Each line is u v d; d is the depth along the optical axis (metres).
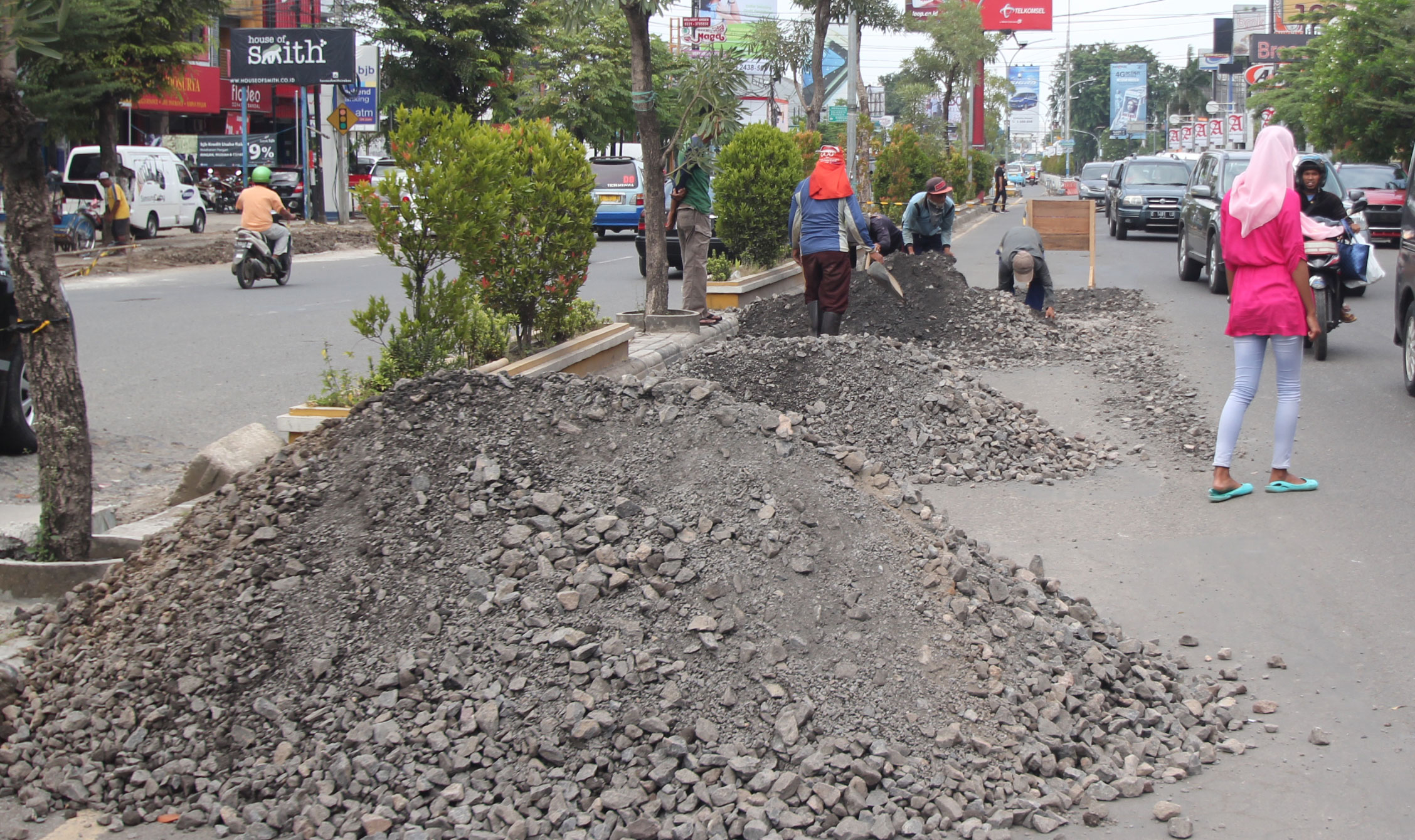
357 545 4.61
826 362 9.18
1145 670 4.71
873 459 8.14
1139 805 3.84
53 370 5.43
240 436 6.93
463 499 4.75
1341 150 38.19
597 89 47.00
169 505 6.71
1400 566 6.00
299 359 12.08
